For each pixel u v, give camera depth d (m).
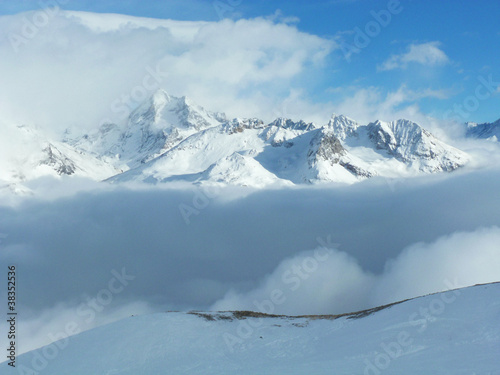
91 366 48.72
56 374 47.94
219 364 48.56
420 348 44.66
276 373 44.06
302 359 48.97
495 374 36.44
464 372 37.72
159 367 47.69
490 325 45.72
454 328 47.06
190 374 45.72
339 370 42.81
